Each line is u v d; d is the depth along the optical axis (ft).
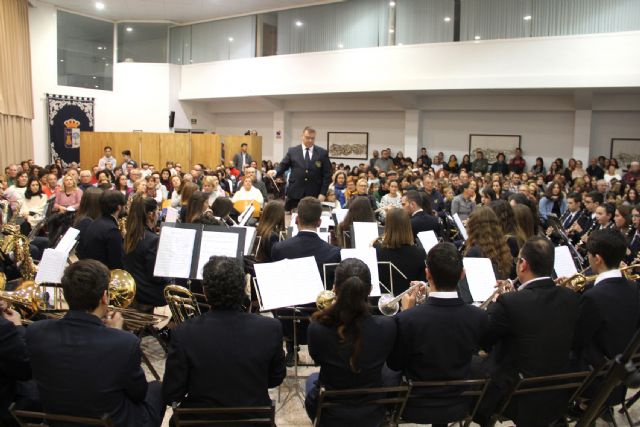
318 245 10.21
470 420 7.25
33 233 18.33
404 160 41.45
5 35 39.01
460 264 7.10
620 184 26.89
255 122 52.54
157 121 50.47
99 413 5.94
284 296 8.51
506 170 38.91
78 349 5.97
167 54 50.70
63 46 45.85
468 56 36.22
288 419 9.59
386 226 10.43
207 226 10.46
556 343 7.26
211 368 6.23
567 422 7.91
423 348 6.94
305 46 43.86
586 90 34.04
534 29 34.22
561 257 10.59
